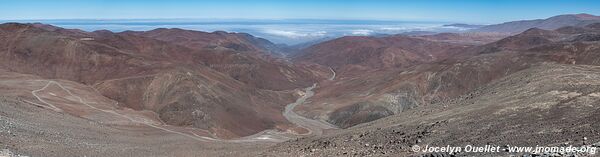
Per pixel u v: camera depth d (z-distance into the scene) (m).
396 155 32.72
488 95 56.44
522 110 38.56
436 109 57.44
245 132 139.25
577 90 41.88
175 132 86.75
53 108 94.81
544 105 38.38
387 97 170.75
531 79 59.88
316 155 39.53
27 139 45.16
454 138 34.69
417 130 40.66
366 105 164.25
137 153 51.44
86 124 71.00
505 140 30.78
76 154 43.25
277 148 50.12
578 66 70.19
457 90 180.12
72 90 128.75
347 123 156.50
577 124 30.89
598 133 27.56
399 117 58.91
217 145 64.88
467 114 42.78
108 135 64.88
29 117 61.59
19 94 106.25
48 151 41.53
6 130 46.62
